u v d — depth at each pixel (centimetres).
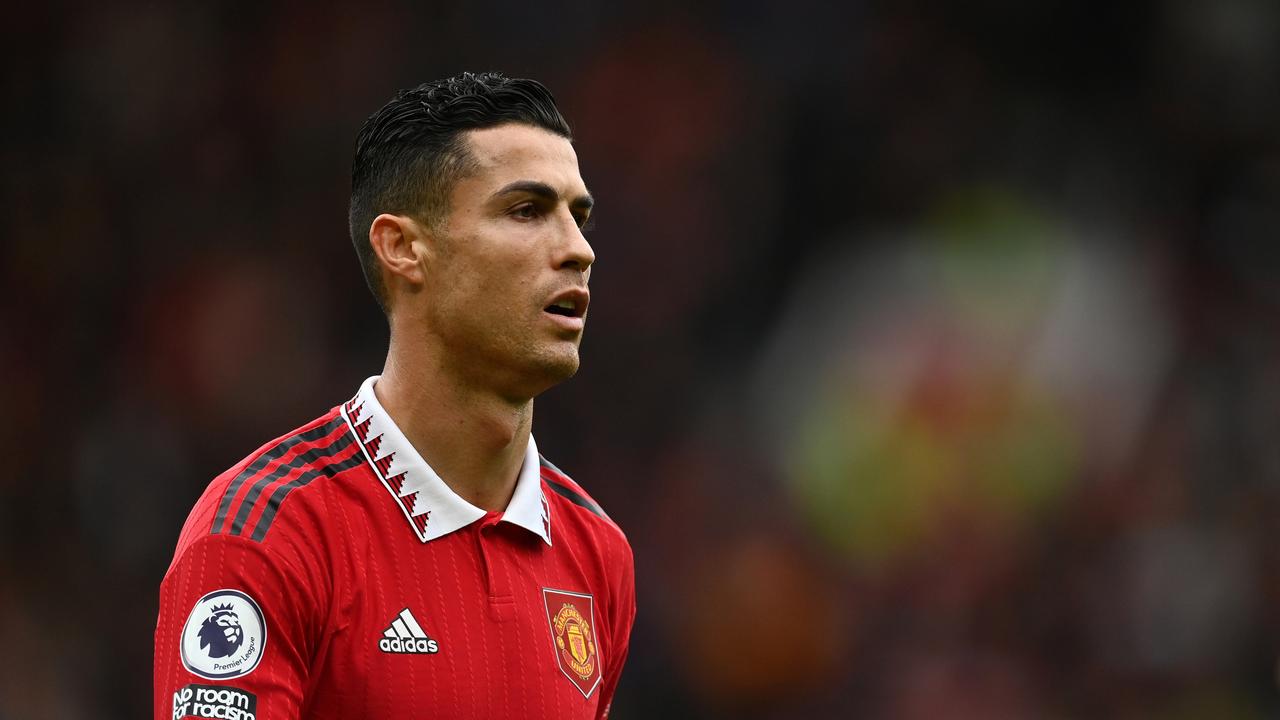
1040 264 4350
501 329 932
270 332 4309
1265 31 4872
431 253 945
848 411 4159
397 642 905
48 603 3850
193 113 4581
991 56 4875
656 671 3988
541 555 1002
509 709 927
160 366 4253
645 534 4156
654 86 4800
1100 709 3806
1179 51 4844
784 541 4072
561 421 4300
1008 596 3900
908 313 4303
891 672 3856
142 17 4622
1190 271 4475
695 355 4478
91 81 4550
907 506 3975
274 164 4578
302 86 4656
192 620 866
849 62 4847
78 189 4444
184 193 4497
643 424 4356
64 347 4269
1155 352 4225
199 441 4153
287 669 872
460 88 959
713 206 4688
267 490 910
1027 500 3972
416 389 960
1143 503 3994
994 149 4731
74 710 3672
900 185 4709
